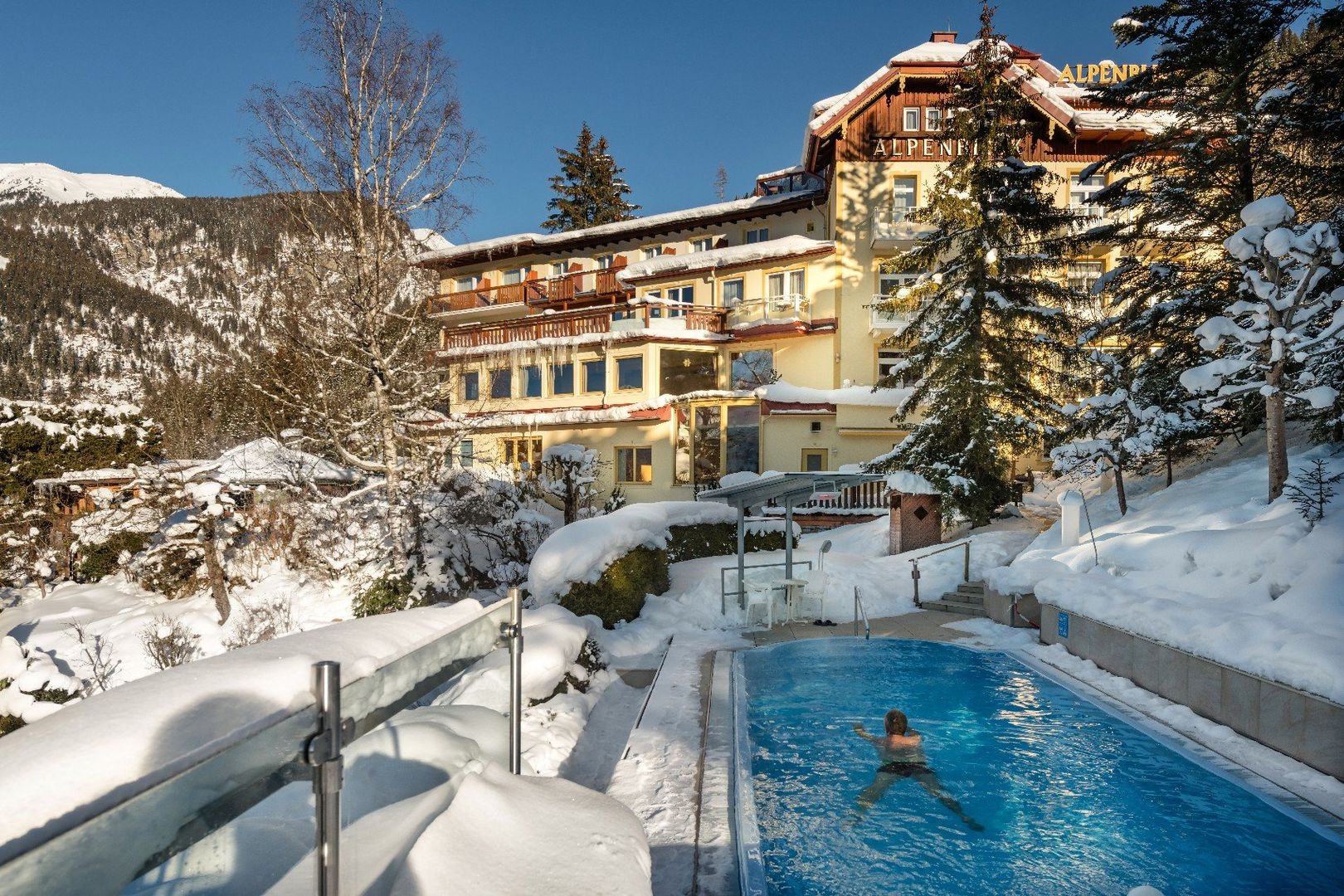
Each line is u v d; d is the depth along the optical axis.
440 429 22.00
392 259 19.92
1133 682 9.43
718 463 32.19
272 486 22.39
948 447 22.12
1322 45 15.44
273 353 23.95
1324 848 5.39
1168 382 17.33
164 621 17.45
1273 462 11.42
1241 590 8.90
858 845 6.09
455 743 3.65
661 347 33.44
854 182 32.53
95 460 29.53
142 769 1.75
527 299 41.56
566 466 26.14
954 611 15.37
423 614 3.91
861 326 32.34
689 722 8.47
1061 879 5.58
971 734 8.62
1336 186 15.50
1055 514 22.33
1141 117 29.23
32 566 22.81
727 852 5.35
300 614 17.98
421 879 2.69
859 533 23.64
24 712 11.80
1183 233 18.88
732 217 37.50
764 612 14.72
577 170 64.38
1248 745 7.16
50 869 1.48
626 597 13.73
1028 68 31.16
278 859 2.19
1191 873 5.61
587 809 3.83
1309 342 10.55
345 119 18.86
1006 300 21.47
